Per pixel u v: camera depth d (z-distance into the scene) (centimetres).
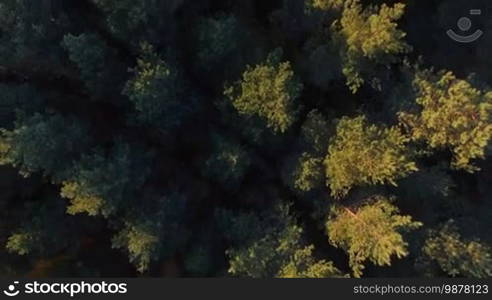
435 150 1255
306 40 1330
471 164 1284
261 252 1248
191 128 1355
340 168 1190
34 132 1141
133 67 1269
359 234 1182
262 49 1295
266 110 1199
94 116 1338
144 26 1193
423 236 1272
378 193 1236
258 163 1351
